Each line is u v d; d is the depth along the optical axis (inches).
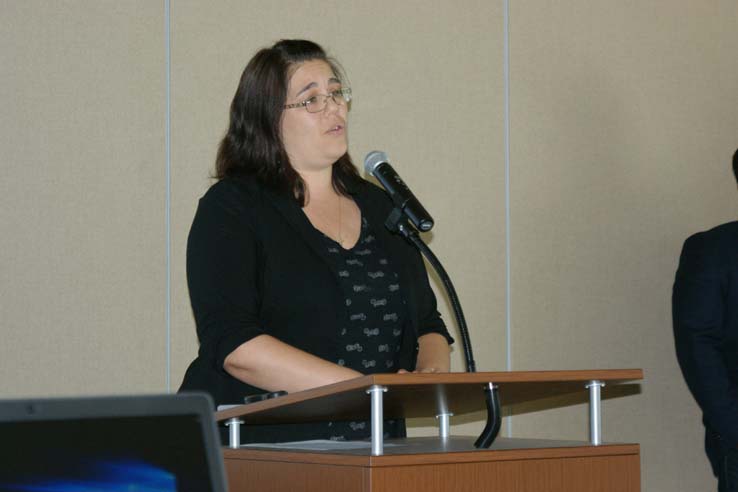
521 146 185.5
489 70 183.8
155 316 155.2
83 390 149.9
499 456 77.6
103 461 45.0
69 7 154.5
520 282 182.9
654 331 193.2
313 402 80.9
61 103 152.7
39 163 150.9
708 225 199.9
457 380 75.2
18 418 43.8
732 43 205.8
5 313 146.9
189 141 159.3
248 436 103.9
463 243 179.0
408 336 112.6
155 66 158.6
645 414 191.0
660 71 199.3
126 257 154.3
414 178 176.1
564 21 191.5
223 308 101.7
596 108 192.5
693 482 193.8
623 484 83.0
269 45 166.2
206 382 105.6
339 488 75.3
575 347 186.1
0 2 151.0
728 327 153.3
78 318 150.6
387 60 175.8
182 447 47.1
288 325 105.2
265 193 108.7
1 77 150.2
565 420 183.3
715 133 202.7
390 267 112.0
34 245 149.5
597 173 191.5
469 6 183.3
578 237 188.7
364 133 173.0
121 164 155.3
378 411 73.8
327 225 111.5
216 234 104.7
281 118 112.0
